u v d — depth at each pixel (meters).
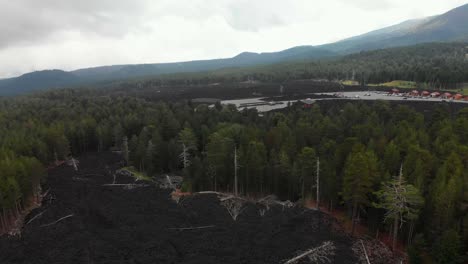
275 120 105.75
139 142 89.56
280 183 65.56
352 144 65.50
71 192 71.69
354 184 49.28
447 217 42.91
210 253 46.59
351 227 53.94
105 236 51.75
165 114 123.19
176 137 96.50
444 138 71.06
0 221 56.56
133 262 44.16
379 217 51.72
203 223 56.00
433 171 55.16
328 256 45.69
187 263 43.97
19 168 63.50
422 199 44.41
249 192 67.50
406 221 45.75
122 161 96.69
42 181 76.38
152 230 53.50
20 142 88.88
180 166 87.88
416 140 68.12
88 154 107.50
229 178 69.19
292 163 66.69
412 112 100.75
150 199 67.19
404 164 56.59
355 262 44.62
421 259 41.62
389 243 49.34
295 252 46.44
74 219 58.03
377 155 63.53
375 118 96.44
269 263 43.97
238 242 49.50
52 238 51.69
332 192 56.97
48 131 99.88
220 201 64.50
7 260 46.12
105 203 65.00
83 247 48.44
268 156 72.81
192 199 66.19
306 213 57.84
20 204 63.38
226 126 93.06
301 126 85.81
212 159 70.50
